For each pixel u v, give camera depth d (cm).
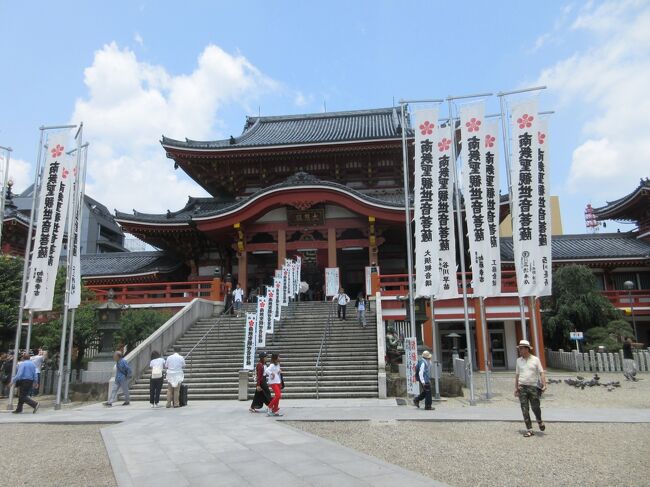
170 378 1680
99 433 1273
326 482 769
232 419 1391
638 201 3834
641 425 1228
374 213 3086
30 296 1798
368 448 1014
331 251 3192
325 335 2292
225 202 3856
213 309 2905
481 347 2731
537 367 1152
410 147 3444
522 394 1148
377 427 1239
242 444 1057
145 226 3416
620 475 798
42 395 2150
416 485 745
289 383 1886
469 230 1748
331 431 1202
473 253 1730
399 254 3659
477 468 855
